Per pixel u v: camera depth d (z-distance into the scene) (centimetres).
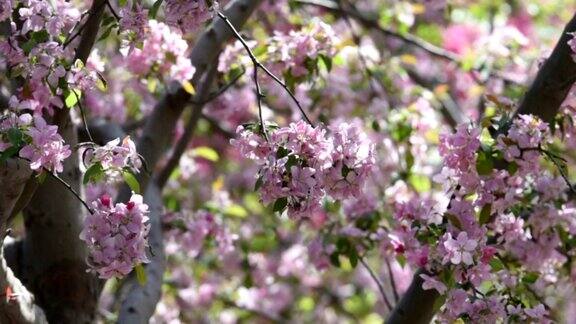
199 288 627
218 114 576
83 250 384
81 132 456
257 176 288
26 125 289
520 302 345
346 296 747
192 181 585
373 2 708
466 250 313
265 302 718
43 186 373
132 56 394
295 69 411
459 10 722
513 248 380
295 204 286
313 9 611
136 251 288
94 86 320
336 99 541
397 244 350
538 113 363
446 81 691
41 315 330
